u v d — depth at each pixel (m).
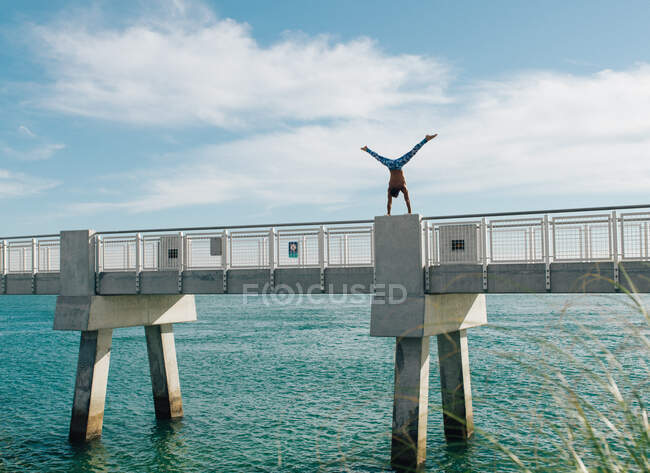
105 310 20.17
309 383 32.03
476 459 16.55
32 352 48.72
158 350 22.81
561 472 3.77
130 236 19.97
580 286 14.26
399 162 16.27
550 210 14.67
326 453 18.31
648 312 3.74
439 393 27.48
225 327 70.00
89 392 19.73
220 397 28.11
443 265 15.78
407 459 15.40
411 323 15.50
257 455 18.38
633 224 13.79
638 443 3.52
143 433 21.12
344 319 80.19
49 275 21.39
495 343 45.12
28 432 21.50
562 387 4.04
